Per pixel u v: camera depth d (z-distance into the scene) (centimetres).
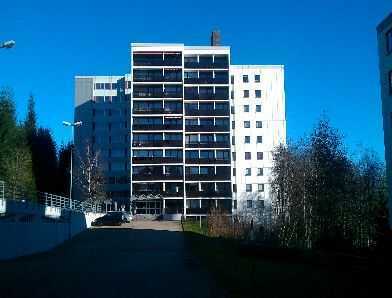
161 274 2219
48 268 2523
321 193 4878
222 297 1546
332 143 4941
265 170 11531
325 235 4675
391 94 4684
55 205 5162
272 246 3194
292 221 5100
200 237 5081
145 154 10262
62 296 1566
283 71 11862
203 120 10475
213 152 10400
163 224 7350
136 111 10300
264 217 10550
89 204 7962
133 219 9088
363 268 1992
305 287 1633
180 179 10194
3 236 3180
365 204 5094
